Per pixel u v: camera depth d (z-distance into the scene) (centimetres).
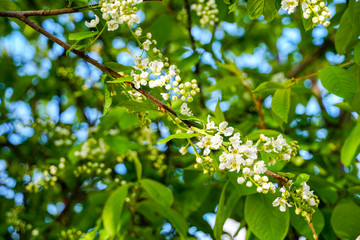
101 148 466
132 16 218
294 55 675
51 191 568
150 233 427
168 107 213
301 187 222
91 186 546
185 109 212
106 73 231
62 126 569
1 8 272
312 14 239
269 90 292
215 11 416
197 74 457
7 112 615
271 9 247
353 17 232
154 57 230
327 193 341
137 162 369
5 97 621
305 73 638
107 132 470
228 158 194
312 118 485
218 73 500
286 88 283
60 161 458
